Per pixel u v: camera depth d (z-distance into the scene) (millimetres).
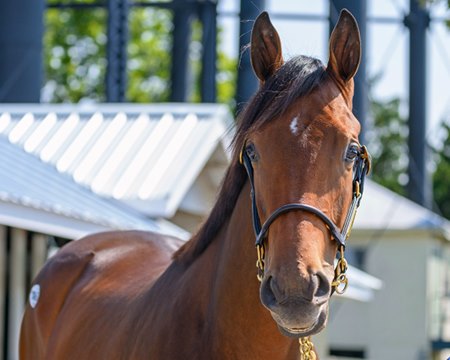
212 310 4852
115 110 14508
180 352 4883
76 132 13938
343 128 4418
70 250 7133
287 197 4293
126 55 20188
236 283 4730
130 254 6777
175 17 24922
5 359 11352
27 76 18234
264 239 4367
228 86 40406
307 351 4715
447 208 45406
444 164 45562
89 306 6219
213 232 5098
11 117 14406
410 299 25859
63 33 41594
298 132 4383
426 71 23672
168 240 7113
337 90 4566
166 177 12633
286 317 4098
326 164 4348
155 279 5805
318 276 4137
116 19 20250
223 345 4793
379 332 26000
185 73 24859
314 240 4215
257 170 4449
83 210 11000
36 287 7094
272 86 4617
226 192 4992
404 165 48906
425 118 23906
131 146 13453
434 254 26516
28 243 12133
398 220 25391
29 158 12891
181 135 13406
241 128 4688
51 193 11219
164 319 5023
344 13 4625
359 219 25500
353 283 16781
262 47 4766
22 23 18219
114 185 12547
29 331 7125
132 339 5234
